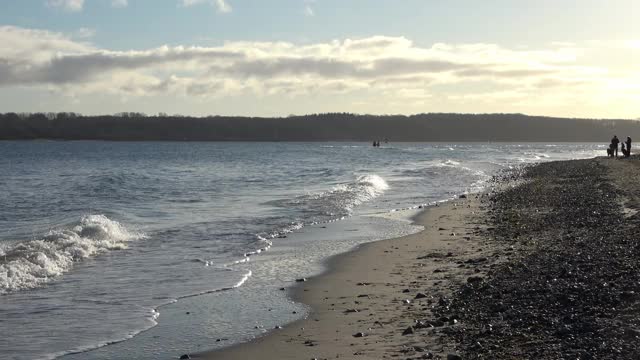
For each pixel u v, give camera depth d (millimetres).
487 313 10109
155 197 33219
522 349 8250
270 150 142875
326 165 71875
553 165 59000
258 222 22906
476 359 8023
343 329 9961
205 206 28562
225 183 43594
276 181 45719
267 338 9648
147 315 10945
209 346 9328
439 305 11000
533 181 41406
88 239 17734
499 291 11352
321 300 11883
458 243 17969
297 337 9648
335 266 15086
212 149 152125
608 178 37562
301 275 14148
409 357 8406
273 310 11250
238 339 9641
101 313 11055
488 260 14914
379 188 37438
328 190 36719
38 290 12633
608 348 7934
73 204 29828
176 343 9484
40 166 68562
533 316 9609
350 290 12641
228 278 13820
